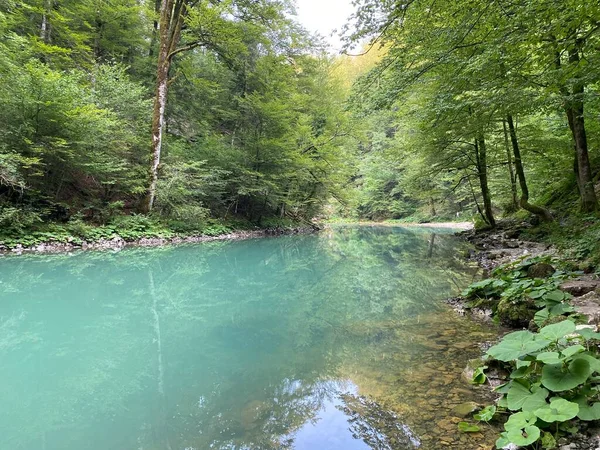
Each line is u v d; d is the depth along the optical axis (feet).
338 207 117.08
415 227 85.40
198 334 14.06
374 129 111.55
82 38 42.73
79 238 32.35
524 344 7.67
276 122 51.85
